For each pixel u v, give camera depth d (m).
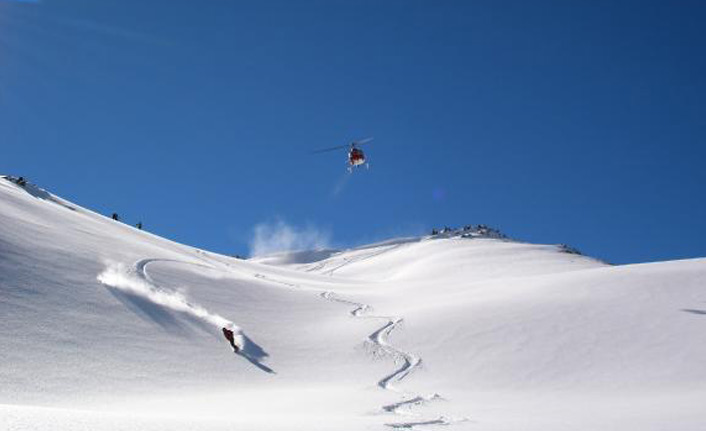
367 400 21.14
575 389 25.11
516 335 32.22
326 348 32.88
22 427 7.09
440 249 134.38
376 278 121.50
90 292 32.91
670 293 37.22
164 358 27.33
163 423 9.12
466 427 13.57
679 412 16.44
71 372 23.09
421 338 33.69
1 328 25.48
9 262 32.84
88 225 54.19
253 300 41.62
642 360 27.86
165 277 40.66
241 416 15.07
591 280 42.22
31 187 73.50
